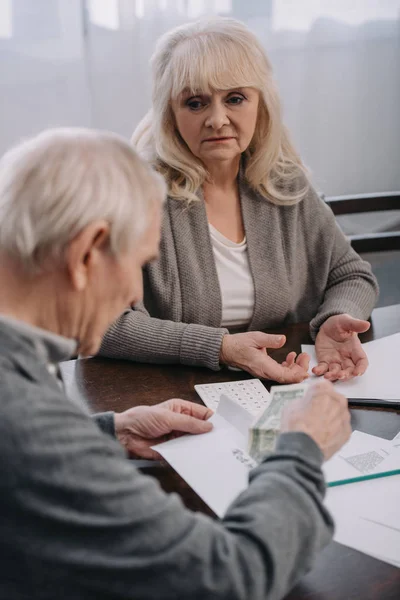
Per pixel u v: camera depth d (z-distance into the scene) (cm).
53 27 297
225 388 137
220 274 178
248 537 73
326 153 355
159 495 72
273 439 103
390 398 131
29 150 76
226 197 180
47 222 73
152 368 149
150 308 176
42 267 75
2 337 73
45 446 66
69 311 78
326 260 188
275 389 114
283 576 73
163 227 172
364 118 354
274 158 177
